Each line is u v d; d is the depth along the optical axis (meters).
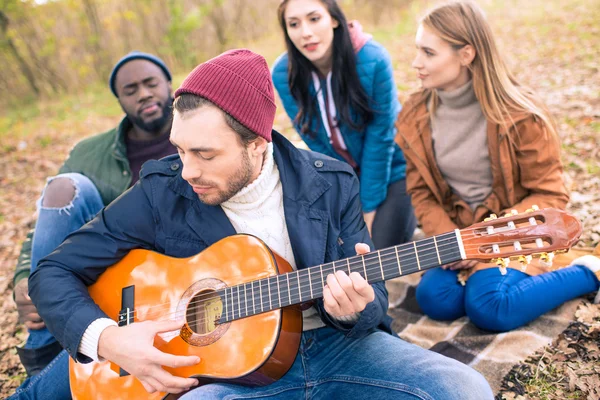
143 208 1.92
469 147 2.52
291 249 1.89
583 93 4.99
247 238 1.80
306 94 3.13
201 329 1.77
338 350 1.80
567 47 6.61
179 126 1.63
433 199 2.73
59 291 1.80
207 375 1.66
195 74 1.65
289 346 1.69
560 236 1.45
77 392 1.83
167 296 1.83
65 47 10.62
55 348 2.39
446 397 1.50
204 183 1.68
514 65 6.48
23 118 9.42
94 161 2.87
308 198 1.85
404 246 1.57
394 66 7.56
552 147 2.38
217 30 10.80
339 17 2.89
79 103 9.79
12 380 2.71
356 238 1.87
